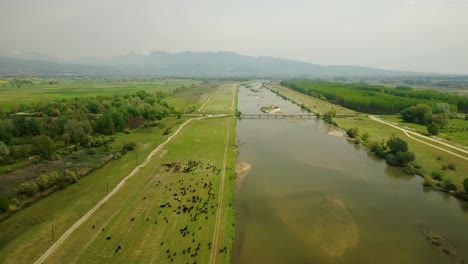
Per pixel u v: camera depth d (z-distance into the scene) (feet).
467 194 268.21
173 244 192.13
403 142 368.07
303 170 337.72
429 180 295.48
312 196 273.13
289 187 291.38
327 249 196.13
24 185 255.91
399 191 286.25
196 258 179.42
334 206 254.68
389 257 189.06
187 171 315.37
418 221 232.73
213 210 237.66
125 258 177.58
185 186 279.08
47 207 238.27
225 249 189.37
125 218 221.25
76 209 233.55
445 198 272.31
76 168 318.86
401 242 205.16
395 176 323.57
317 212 244.42
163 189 271.69
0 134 388.16
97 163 336.29
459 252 195.52
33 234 199.62
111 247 187.62
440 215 242.37
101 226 210.18
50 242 191.52
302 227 221.66
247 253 190.60
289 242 203.10
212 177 302.66
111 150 384.68
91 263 172.86
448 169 328.29
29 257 176.96
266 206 252.83
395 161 358.23
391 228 222.28
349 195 276.41
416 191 286.66
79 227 208.74
